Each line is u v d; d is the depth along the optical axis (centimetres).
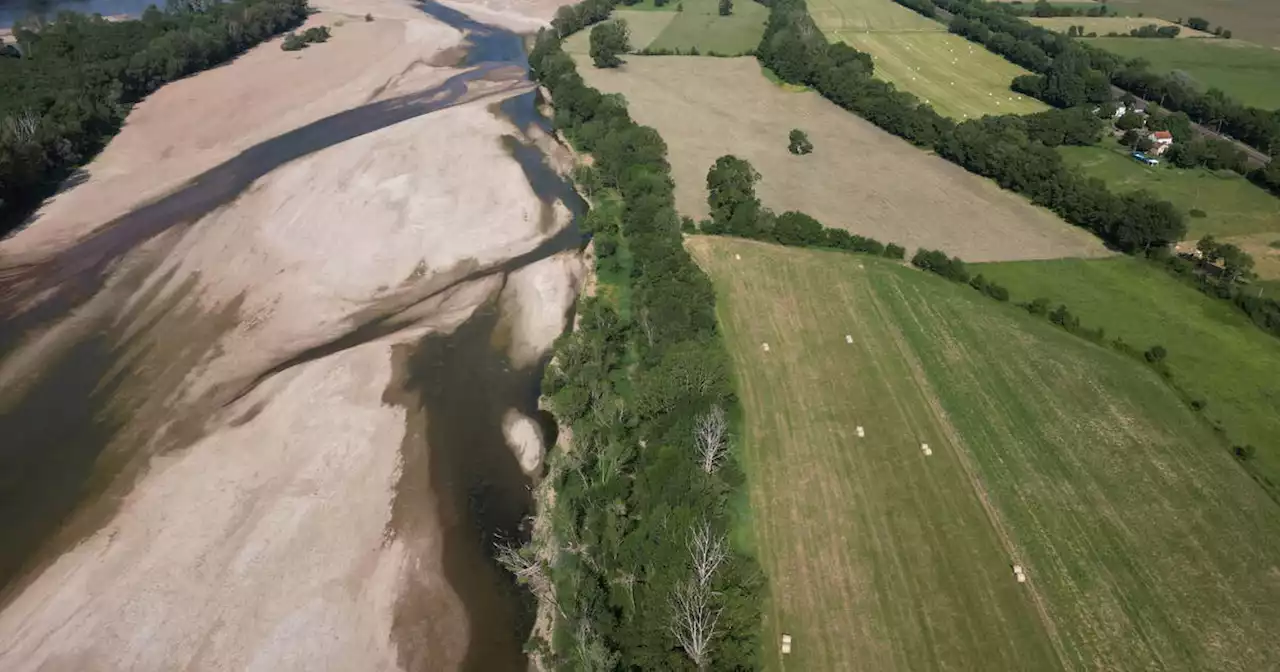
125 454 7300
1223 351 8200
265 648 5641
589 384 7650
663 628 5056
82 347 8669
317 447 7331
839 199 11588
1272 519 6284
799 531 6200
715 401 6931
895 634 5428
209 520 6600
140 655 5594
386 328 9038
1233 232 10375
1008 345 8325
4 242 10588
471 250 10488
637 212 10562
